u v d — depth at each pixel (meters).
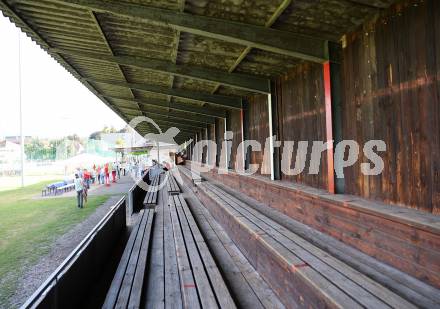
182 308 3.32
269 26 4.08
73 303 3.31
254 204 6.55
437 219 2.71
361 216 3.44
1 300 4.59
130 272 4.05
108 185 24.06
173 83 8.08
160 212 8.51
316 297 2.43
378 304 2.15
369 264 3.12
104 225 5.07
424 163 2.98
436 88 2.82
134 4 3.92
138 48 5.78
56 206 14.39
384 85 3.45
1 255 6.80
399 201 3.30
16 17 4.88
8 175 48.34
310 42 4.23
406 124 3.17
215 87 7.77
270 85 6.42
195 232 5.40
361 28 3.79
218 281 3.33
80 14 4.66
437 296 2.47
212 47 5.20
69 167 51.94
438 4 2.77
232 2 3.65
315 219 4.41
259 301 3.21
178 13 3.97
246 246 4.42
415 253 2.76
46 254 6.81
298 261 2.95
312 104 4.98
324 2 3.44
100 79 8.62
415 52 3.03
